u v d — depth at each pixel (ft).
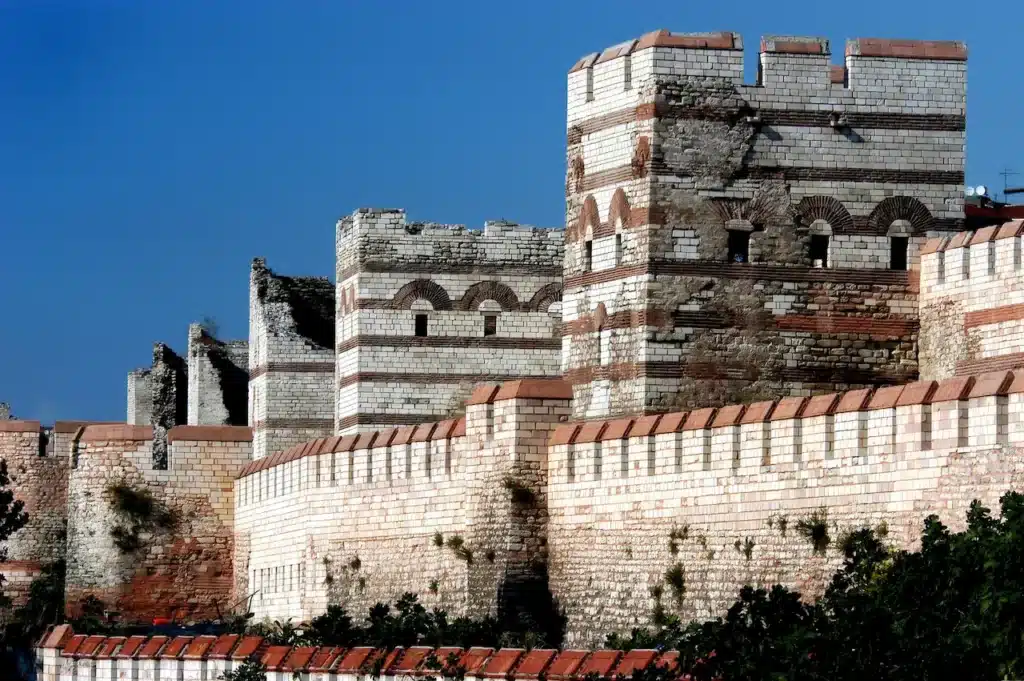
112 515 354.95
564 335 291.99
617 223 284.41
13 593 378.53
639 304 280.51
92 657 282.77
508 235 363.15
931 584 195.83
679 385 279.69
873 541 219.61
